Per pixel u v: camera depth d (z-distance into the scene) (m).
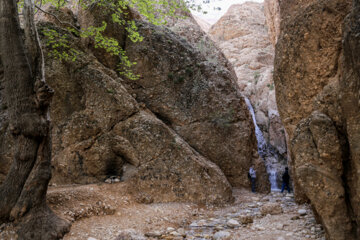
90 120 9.72
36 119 5.35
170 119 12.16
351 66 3.72
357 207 3.82
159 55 12.41
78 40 10.73
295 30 4.93
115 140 9.76
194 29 18.33
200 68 13.16
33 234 4.89
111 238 5.84
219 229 6.67
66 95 9.84
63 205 6.78
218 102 12.91
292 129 5.23
